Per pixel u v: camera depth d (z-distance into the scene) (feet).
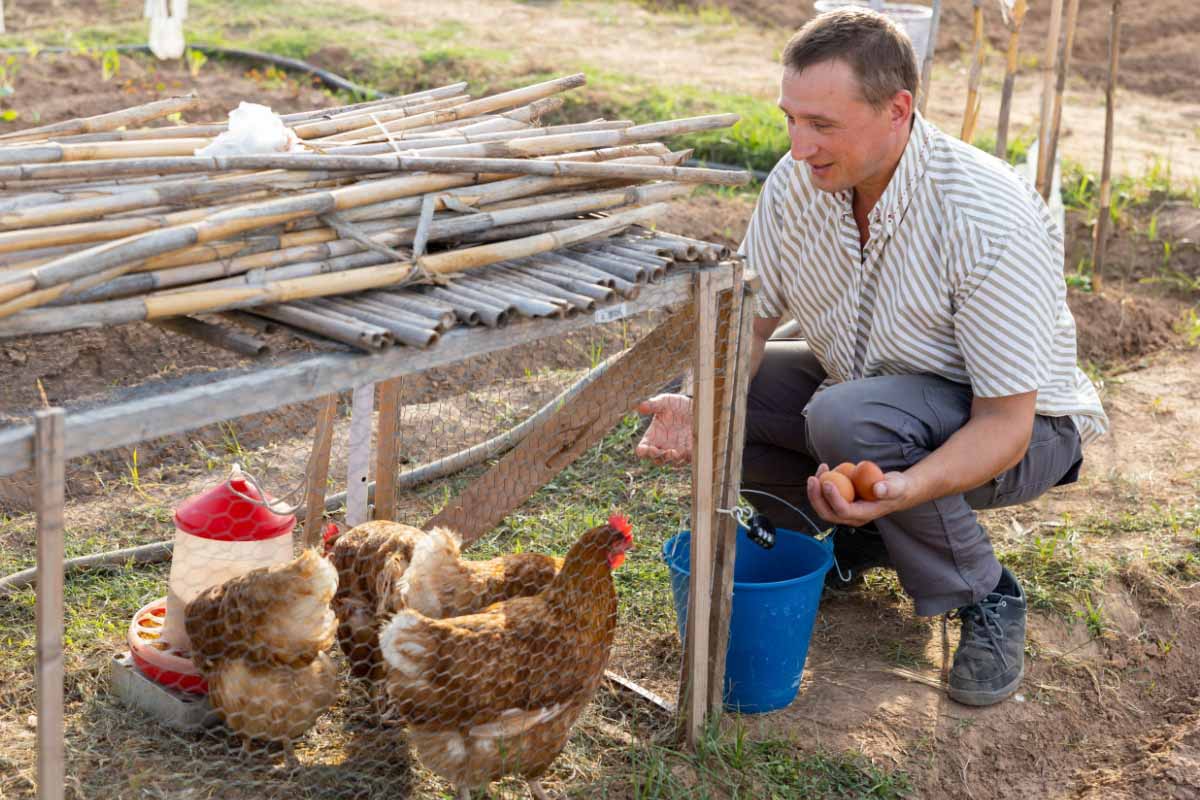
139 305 6.57
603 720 10.31
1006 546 13.26
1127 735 10.91
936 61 35.22
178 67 30.71
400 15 37.29
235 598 8.79
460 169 8.14
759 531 9.51
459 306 7.52
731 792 9.53
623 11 40.24
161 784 9.00
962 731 10.53
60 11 36.11
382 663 9.66
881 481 9.48
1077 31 36.73
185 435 14.96
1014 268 9.87
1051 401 11.17
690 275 8.75
